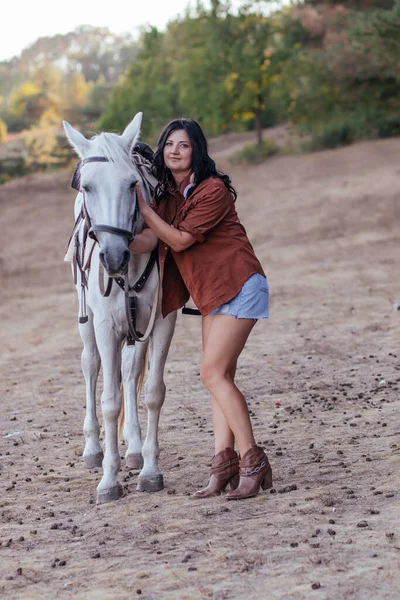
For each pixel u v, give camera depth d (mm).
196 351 10492
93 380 6285
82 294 6086
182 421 7258
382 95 34344
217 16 40938
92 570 4148
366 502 4773
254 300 4996
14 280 20891
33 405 8477
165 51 55219
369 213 23453
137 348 5879
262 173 35406
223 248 5012
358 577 3717
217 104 40625
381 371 8609
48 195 41094
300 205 26828
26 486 5812
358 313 12133
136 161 5500
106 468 5379
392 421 6617
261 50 40469
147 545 4434
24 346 12234
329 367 9023
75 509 5258
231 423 5082
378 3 34438
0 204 39438
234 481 5293
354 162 33594
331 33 37781
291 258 19031
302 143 40531
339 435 6352
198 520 4738
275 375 8844
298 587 3672
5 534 4863
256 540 4305
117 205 4781
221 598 3645
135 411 6066
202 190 4965
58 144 67188
